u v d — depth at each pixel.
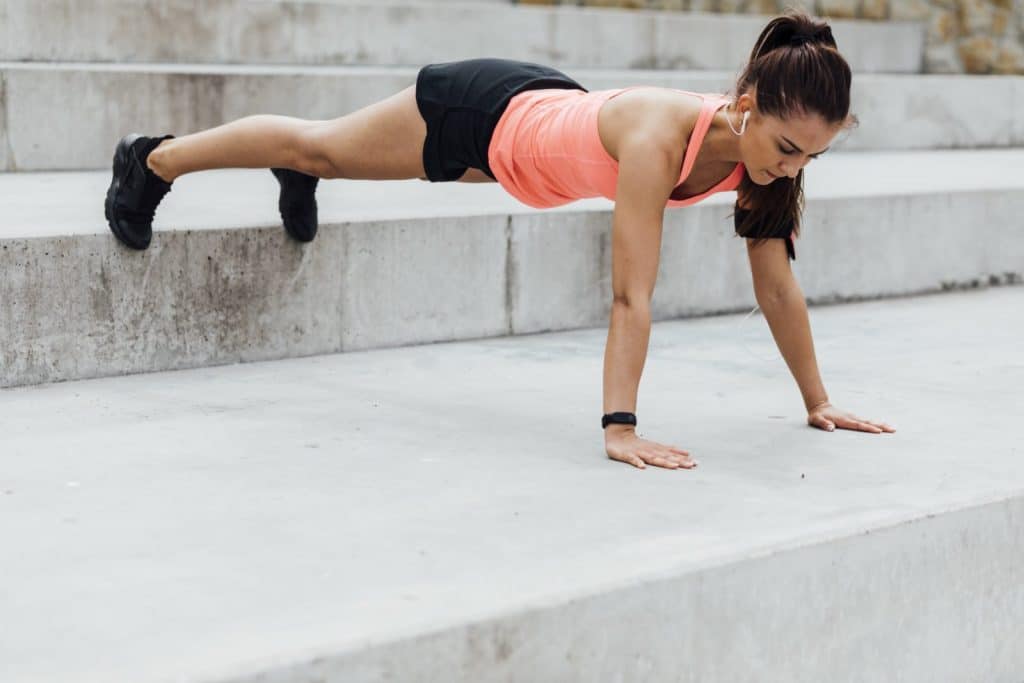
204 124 4.91
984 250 4.63
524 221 3.60
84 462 2.31
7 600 1.66
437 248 3.46
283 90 5.07
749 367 3.27
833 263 4.25
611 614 1.75
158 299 3.05
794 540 1.94
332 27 5.98
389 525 1.97
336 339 3.34
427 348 3.45
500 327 3.61
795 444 2.52
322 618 1.61
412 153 2.80
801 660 1.97
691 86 6.31
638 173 2.39
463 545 1.88
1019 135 7.27
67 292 2.93
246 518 2.00
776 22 2.27
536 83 2.71
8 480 2.20
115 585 1.71
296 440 2.49
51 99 4.59
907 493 2.19
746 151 2.32
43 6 5.20
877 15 8.16
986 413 2.79
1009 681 2.29
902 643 2.10
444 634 1.60
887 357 3.40
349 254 3.32
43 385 2.92
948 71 8.10
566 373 3.16
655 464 2.33
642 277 2.41
